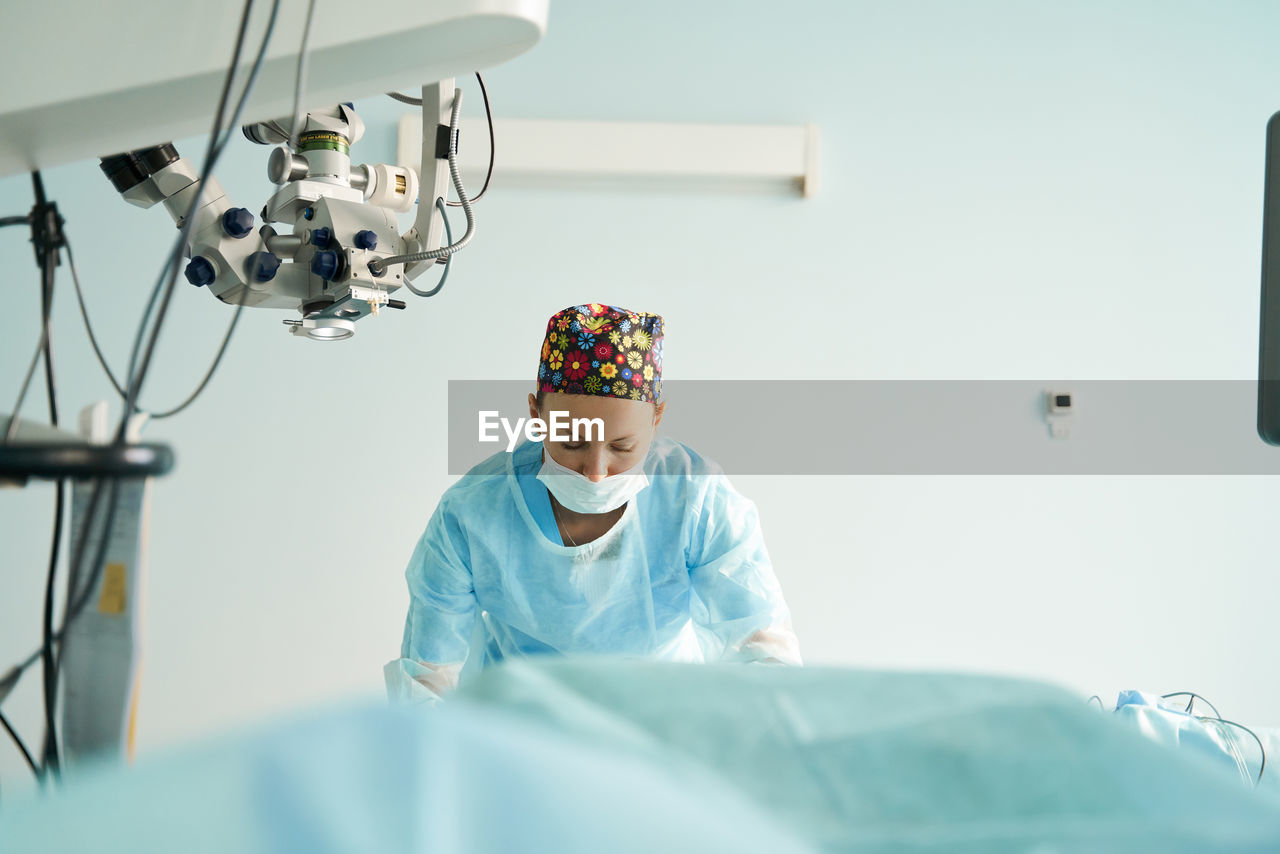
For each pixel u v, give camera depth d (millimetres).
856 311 2941
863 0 2973
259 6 734
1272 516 2986
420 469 2789
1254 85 3041
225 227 1205
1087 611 2932
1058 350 2977
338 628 2730
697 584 1650
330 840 236
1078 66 3014
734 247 2922
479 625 1810
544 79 2875
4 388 2660
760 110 2930
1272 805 337
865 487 2916
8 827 249
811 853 278
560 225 2873
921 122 2977
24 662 632
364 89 826
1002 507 2941
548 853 244
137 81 727
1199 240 3018
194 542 2701
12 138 777
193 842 240
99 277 2715
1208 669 2934
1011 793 341
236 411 2740
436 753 265
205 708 2670
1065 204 2998
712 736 371
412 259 1221
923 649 2895
